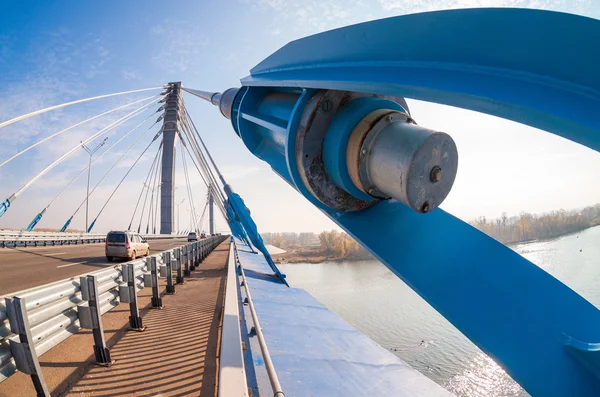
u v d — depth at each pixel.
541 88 1.04
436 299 1.64
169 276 6.98
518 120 1.11
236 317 3.60
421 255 1.85
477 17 1.18
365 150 1.84
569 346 1.40
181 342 3.99
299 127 2.10
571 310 1.54
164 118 54.28
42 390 2.34
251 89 3.50
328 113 2.07
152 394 2.76
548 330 1.47
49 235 25.05
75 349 3.71
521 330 1.48
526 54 1.07
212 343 3.96
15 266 11.86
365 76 1.65
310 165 2.12
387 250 1.92
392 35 1.54
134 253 14.34
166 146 54.16
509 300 1.59
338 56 1.91
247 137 3.57
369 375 3.52
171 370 3.22
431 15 1.34
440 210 2.08
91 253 17.91
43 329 2.65
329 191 2.17
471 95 1.18
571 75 0.98
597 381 1.37
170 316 5.16
